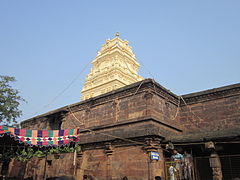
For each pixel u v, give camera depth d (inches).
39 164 715.4
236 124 517.3
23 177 735.1
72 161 622.2
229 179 446.0
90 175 557.3
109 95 619.2
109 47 1611.7
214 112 562.3
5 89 780.0
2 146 483.2
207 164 489.7
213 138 419.8
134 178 469.1
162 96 568.7
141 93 547.2
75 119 698.2
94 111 649.0
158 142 480.1
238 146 454.3
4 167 751.1
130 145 505.7
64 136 463.8
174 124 585.0
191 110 605.3
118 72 1477.6
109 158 531.8
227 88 547.5
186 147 490.3
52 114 771.4
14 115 796.0
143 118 506.6
